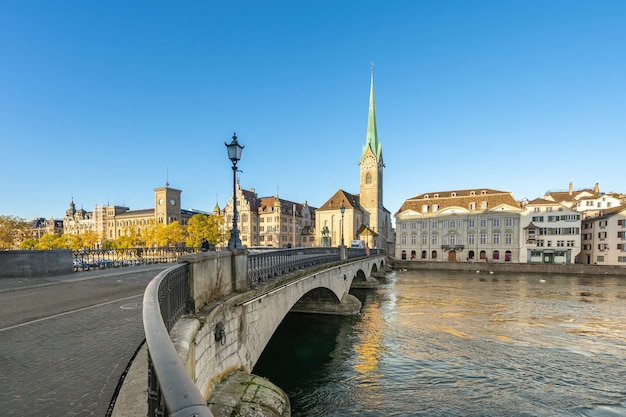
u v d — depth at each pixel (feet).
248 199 340.39
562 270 204.44
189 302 24.63
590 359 61.16
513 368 57.41
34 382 14.57
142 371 15.53
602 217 223.51
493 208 245.45
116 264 76.59
